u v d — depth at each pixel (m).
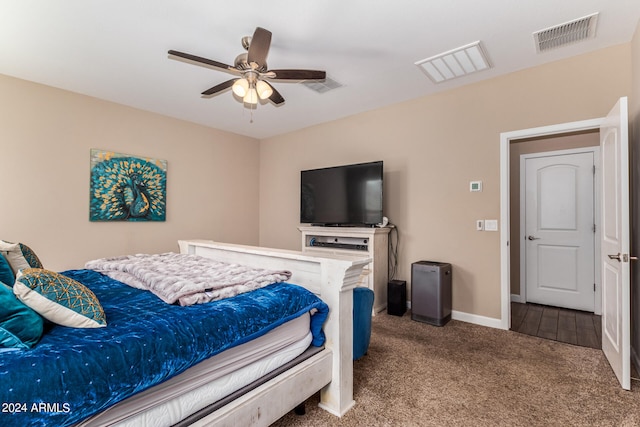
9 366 0.85
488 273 3.15
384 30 2.31
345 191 4.01
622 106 1.96
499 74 3.05
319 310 1.72
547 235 3.96
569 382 2.06
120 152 3.72
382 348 2.60
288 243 5.02
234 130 4.90
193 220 4.44
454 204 3.37
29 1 1.97
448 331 2.99
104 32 2.32
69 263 3.33
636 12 2.11
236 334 1.29
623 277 1.97
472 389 1.98
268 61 2.75
